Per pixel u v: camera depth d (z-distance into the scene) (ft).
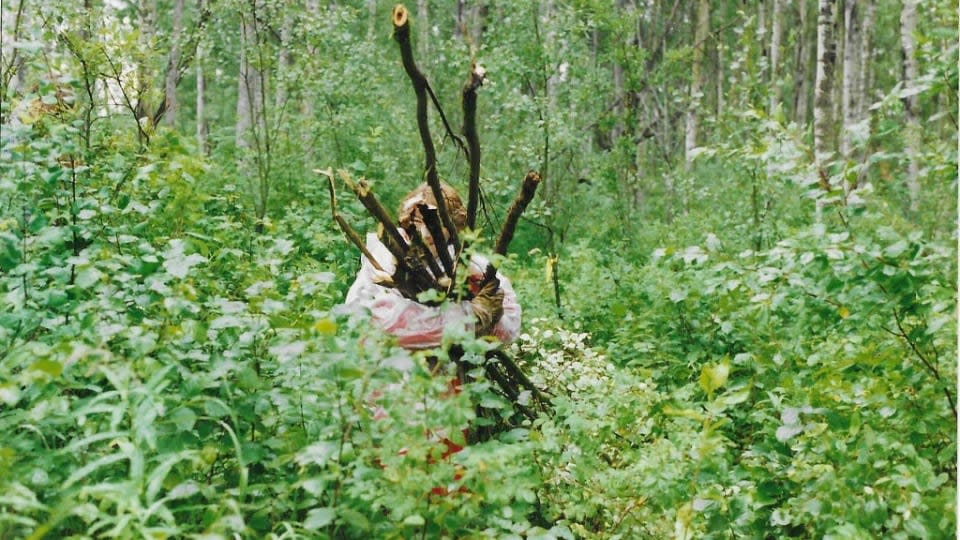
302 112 33.55
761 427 13.69
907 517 9.01
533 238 31.35
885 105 11.38
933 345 10.97
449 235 12.37
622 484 10.37
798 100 72.02
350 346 8.89
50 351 8.37
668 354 16.28
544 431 10.59
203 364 10.05
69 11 17.15
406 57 10.78
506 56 32.42
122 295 10.28
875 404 10.84
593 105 38.32
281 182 27.68
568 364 13.74
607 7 35.06
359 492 8.41
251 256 15.92
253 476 9.71
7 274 10.73
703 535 10.38
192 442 8.87
